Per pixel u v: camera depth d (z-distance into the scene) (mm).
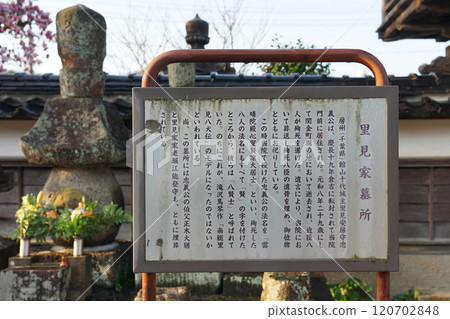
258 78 5266
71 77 4543
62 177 4477
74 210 3908
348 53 2623
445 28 5840
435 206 5180
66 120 4430
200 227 2572
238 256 2574
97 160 4340
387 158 2551
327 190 2574
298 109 2582
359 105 2570
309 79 5219
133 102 2561
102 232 4457
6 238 4746
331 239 2568
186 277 4246
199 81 5270
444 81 4953
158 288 3504
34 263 3830
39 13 6188
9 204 5320
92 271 4242
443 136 5090
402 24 5914
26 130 5234
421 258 5094
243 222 2578
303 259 2555
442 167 5156
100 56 4684
